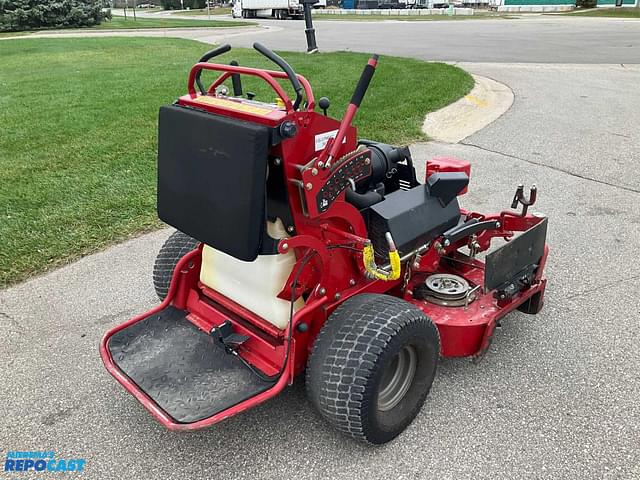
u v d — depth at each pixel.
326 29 28.94
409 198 3.34
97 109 10.24
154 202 6.12
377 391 2.67
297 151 2.60
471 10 51.03
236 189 2.56
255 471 2.82
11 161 7.50
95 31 29.61
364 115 9.16
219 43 21.66
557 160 7.24
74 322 4.11
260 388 2.80
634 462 2.80
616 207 5.80
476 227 3.69
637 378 3.39
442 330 3.23
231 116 2.64
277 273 2.86
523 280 3.56
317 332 2.99
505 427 3.03
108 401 3.34
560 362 3.54
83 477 2.83
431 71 12.75
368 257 2.82
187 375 2.91
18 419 3.21
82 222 5.66
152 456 2.94
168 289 3.66
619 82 11.88
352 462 2.84
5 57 17.78
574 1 48.94
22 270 4.81
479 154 7.50
